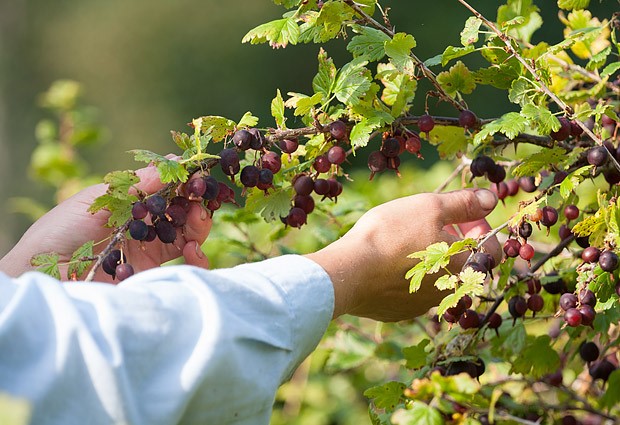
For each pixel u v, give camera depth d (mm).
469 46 2068
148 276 1510
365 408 3598
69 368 1308
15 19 15039
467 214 2021
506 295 2166
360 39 2064
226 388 1450
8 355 1294
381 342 3111
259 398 1504
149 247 2162
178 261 3580
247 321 1507
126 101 14555
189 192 1924
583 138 2201
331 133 2053
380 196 3686
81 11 15320
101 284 1428
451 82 2160
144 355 1378
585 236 2031
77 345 1319
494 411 1943
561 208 2275
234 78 13938
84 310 1366
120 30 14977
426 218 1940
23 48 15055
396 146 2066
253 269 1630
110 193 1899
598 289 1923
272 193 2201
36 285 1355
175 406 1382
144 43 14828
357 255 1826
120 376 1326
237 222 2789
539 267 2191
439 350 2197
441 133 2270
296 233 3311
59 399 1303
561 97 2400
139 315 1391
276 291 1579
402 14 12641
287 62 13531
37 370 1294
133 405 1343
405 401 1964
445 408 1862
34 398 1275
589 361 2207
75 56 15039
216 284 1506
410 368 2188
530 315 2486
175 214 1935
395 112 2102
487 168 2127
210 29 14625
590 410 2242
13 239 11047
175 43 14617
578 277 1979
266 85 13664
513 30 2562
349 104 2016
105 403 1326
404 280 1938
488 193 2041
